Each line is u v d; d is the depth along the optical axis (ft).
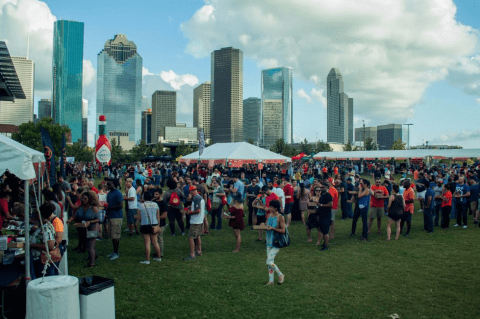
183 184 46.09
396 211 36.91
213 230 43.68
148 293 21.61
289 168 100.27
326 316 18.51
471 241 36.29
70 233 40.75
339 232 42.04
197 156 83.66
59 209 23.40
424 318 18.34
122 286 22.85
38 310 13.93
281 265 27.96
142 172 81.30
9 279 18.39
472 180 45.68
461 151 147.95
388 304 20.12
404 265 27.78
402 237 38.68
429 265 27.76
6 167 16.31
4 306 17.44
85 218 28.07
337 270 26.53
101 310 15.85
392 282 23.81
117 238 29.55
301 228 44.65
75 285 14.79
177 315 18.49
